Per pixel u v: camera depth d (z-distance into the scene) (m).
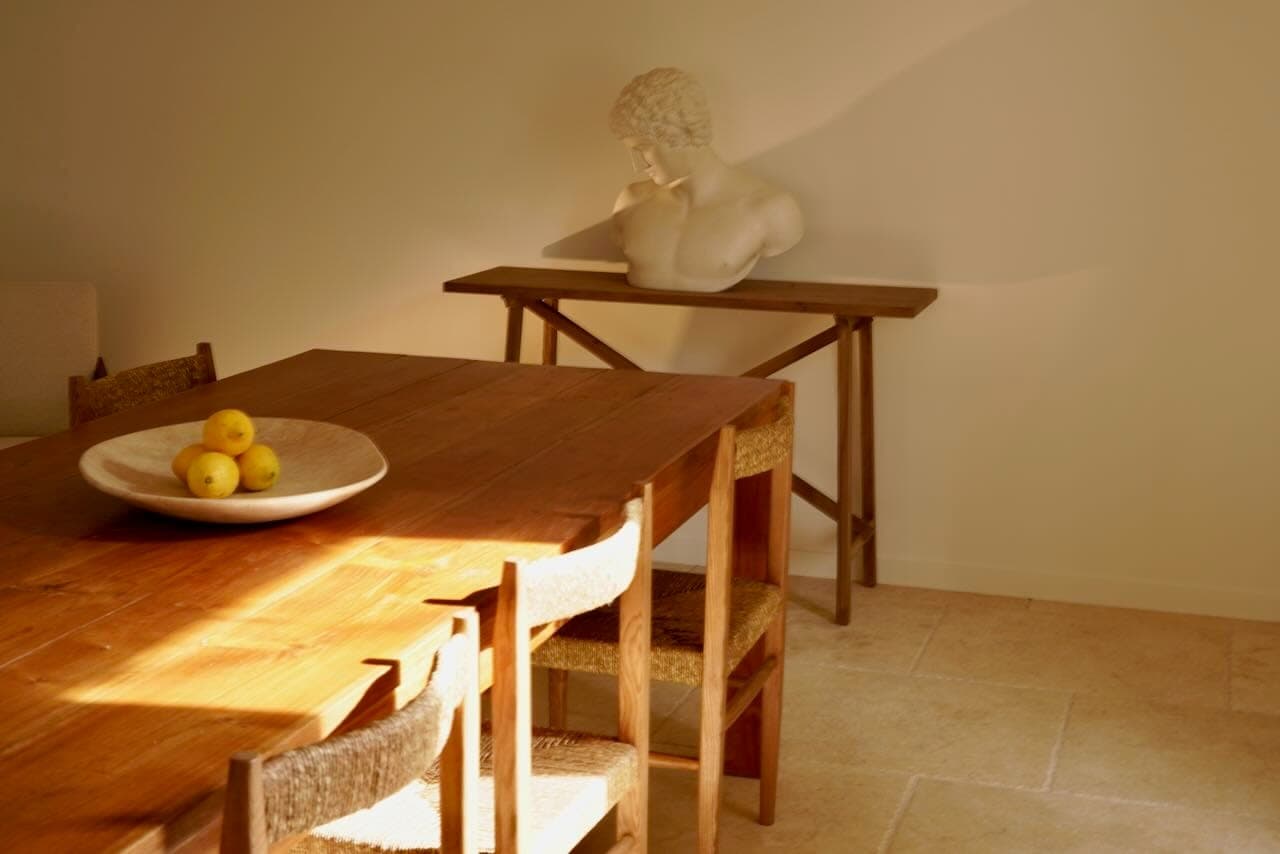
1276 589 3.82
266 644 1.63
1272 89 3.60
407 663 1.61
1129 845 2.71
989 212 3.86
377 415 2.64
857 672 3.50
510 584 1.72
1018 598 4.01
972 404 3.97
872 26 3.86
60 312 4.10
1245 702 3.32
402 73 4.28
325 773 1.30
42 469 2.28
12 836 1.23
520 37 4.15
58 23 4.54
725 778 3.01
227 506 1.98
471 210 4.30
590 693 3.44
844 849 2.72
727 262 3.78
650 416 2.64
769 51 3.95
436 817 1.90
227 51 4.42
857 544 3.88
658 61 4.05
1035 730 3.19
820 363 4.08
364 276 4.44
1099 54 3.70
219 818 1.32
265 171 4.46
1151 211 3.74
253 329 4.57
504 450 2.41
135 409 2.65
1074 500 3.94
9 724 1.43
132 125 4.54
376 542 1.96
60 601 1.75
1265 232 3.66
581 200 4.19
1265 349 3.72
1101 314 3.82
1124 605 3.94
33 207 4.68
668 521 2.38
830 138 3.94
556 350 4.20
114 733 1.42
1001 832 2.76
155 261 4.61
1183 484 3.84
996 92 3.80
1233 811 2.83
